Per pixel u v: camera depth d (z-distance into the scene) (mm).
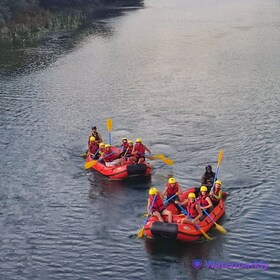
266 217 17281
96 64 45531
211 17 77812
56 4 81188
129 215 17984
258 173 20969
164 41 56812
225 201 18500
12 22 64000
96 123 28844
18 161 23594
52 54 50656
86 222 17688
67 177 21609
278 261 14812
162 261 15031
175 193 17062
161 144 25062
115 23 73625
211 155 23297
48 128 28109
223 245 15648
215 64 43875
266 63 43094
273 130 26266
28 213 18547
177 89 36000
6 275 14742
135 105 32281
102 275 14578
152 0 114125
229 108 30719
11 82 39156
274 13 78125
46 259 15508
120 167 20734
